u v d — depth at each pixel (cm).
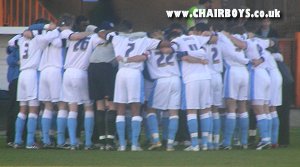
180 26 4016
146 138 4153
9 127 4147
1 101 5016
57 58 3928
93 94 3856
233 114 3947
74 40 3875
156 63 3838
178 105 3850
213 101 3906
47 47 3934
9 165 3328
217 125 3972
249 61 3938
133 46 3781
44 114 3988
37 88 3959
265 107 4009
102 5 6081
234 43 3888
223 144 4006
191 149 3884
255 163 3391
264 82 3956
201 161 3444
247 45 3916
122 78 3775
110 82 3853
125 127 3975
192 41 3834
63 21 3925
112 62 3856
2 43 5628
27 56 3969
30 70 3962
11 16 5775
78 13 6347
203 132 3906
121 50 3784
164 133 4062
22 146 4078
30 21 5822
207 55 3866
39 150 3903
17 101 4097
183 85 3831
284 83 4109
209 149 3944
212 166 3288
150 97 3872
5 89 5634
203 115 3888
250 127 4200
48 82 3916
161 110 4009
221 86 3922
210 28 3891
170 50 3812
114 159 3509
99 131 3906
